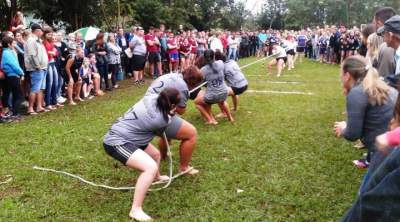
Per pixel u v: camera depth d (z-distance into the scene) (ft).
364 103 13.20
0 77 28.84
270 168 19.26
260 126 26.76
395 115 7.09
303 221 14.37
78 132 25.43
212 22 119.75
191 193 16.53
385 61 18.70
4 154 21.35
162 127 14.60
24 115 30.71
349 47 68.39
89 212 15.10
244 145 22.70
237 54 87.20
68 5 61.05
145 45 48.60
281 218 14.57
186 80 17.37
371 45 22.43
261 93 40.24
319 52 82.33
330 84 46.80
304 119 28.81
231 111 31.45
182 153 17.97
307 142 23.27
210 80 26.14
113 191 16.87
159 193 16.51
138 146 14.62
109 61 43.52
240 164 19.75
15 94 29.43
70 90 34.91
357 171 18.85
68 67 34.81
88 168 19.22
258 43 98.53
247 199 16.01
